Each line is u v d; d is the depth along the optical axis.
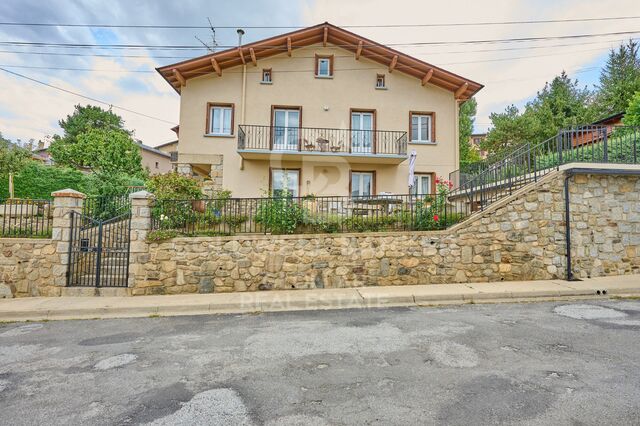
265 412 2.42
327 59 13.50
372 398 2.58
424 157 13.36
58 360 3.60
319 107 13.13
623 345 3.55
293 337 4.16
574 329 4.13
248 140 12.67
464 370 3.04
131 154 20.38
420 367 3.13
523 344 3.66
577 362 3.14
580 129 7.40
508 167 8.20
